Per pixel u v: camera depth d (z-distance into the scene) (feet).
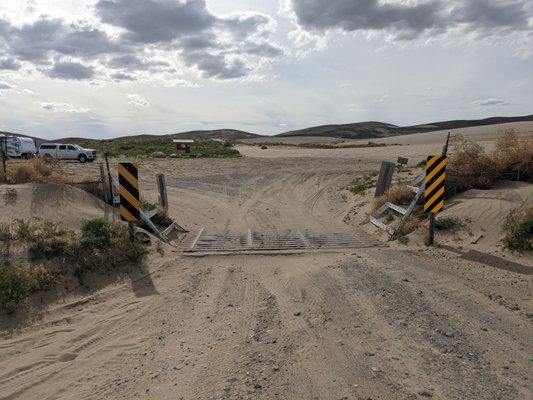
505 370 14.17
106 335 17.88
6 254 22.75
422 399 12.51
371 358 15.07
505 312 19.02
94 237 25.85
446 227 32.58
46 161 37.17
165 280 24.73
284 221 45.50
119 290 22.91
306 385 13.42
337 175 80.12
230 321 18.71
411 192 40.01
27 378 14.64
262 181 73.92
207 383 13.66
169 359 15.49
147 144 179.73
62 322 19.26
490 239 29.76
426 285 22.40
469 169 38.81
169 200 55.72
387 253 29.50
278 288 23.00
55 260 23.29
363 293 21.38
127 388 13.69
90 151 112.57
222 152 137.18
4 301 19.47
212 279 24.84
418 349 15.64
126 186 28.17
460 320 18.12
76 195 32.65
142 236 30.14
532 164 38.04
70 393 13.60
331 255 29.76
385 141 265.95
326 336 16.93
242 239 35.63
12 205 28.09
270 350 15.83
